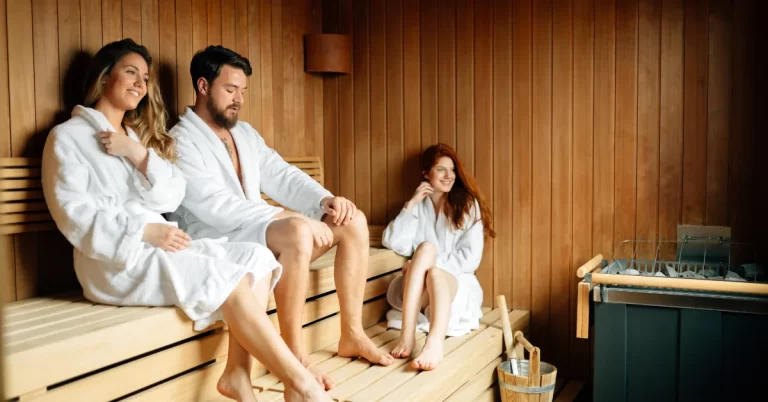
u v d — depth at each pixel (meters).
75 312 1.98
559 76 3.20
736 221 2.92
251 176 2.60
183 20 2.79
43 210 2.25
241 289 1.94
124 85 2.22
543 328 3.29
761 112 2.86
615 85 3.11
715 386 2.56
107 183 2.12
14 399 1.56
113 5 2.50
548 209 3.25
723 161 2.94
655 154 3.05
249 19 3.14
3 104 2.16
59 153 2.08
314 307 2.57
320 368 2.38
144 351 1.88
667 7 3.00
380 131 3.57
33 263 2.27
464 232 3.16
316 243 2.28
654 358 2.64
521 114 3.28
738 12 2.88
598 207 3.16
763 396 2.50
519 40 3.27
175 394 2.01
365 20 3.57
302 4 3.49
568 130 3.20
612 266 2.86
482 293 3.21
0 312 0.73
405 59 3.50
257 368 2.30
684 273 2.80
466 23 3.37
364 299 2.90
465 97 3.38
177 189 2.25
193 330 2.03
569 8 3.17
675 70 3.00
